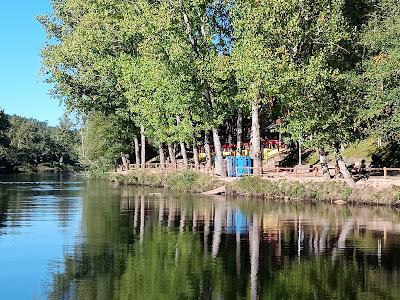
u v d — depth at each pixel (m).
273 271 18.86
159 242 24.20
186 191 54.50
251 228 27.81
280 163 66.25
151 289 16.78
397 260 20.33
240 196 46.66
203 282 17.48
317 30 41.28
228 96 50.09
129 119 77.44
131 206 39.12
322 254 21.48
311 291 16.52
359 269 19.09
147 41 53.34
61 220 31.58
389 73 38.84
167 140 60.78
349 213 33.41
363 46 43.88
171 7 50.25
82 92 72.50
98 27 64.88
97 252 22.09
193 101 50.59
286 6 40.69
